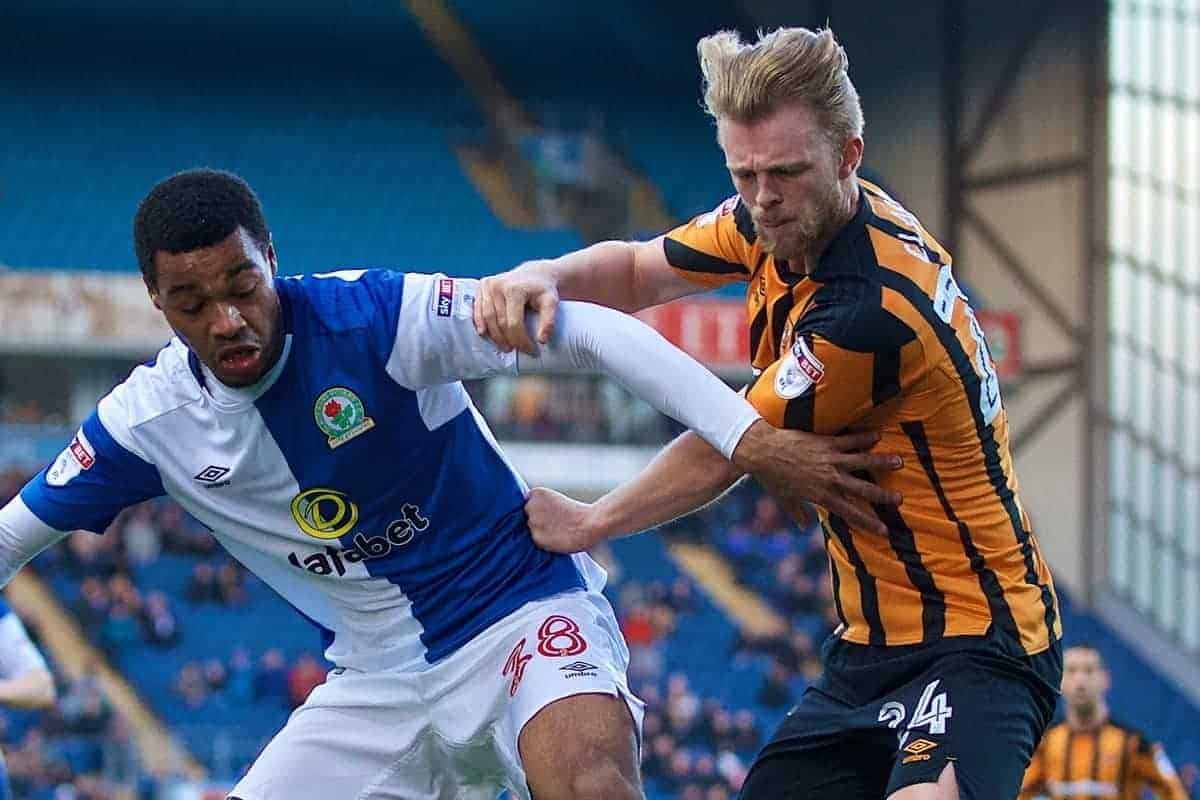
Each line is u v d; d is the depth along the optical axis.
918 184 37.81
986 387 5.52
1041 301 36.47
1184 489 34.03
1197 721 32.62
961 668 5.48
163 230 5.14
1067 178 36.19
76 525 5.96
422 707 6.06
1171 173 34.56
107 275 30.33
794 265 5.55
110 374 32.84
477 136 39.59
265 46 40.81
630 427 33.12
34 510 5.89
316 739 6.14
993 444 5.58
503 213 37.88
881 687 5.70
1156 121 34.97
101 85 39.00
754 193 5.19
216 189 5.21
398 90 40.31
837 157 5.19
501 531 5.98
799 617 30.02
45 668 8.84
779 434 5.43
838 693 5.84
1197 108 33.91
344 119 39.38
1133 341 35.50
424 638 6.00
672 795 23.67
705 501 5.74
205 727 24.95
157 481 5.91
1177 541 34.12
